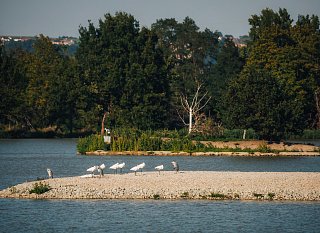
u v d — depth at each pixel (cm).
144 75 15000
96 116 15175
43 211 5619
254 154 10875
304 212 5572
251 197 6059
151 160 9825
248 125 11569
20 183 7206
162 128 14838
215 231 5031
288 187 6322
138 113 14612
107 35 15788
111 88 15100
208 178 6725
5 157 10781
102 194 6125
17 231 5062
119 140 11219
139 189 6250
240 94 11631
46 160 10100
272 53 15738
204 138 12050
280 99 11688
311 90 15825
